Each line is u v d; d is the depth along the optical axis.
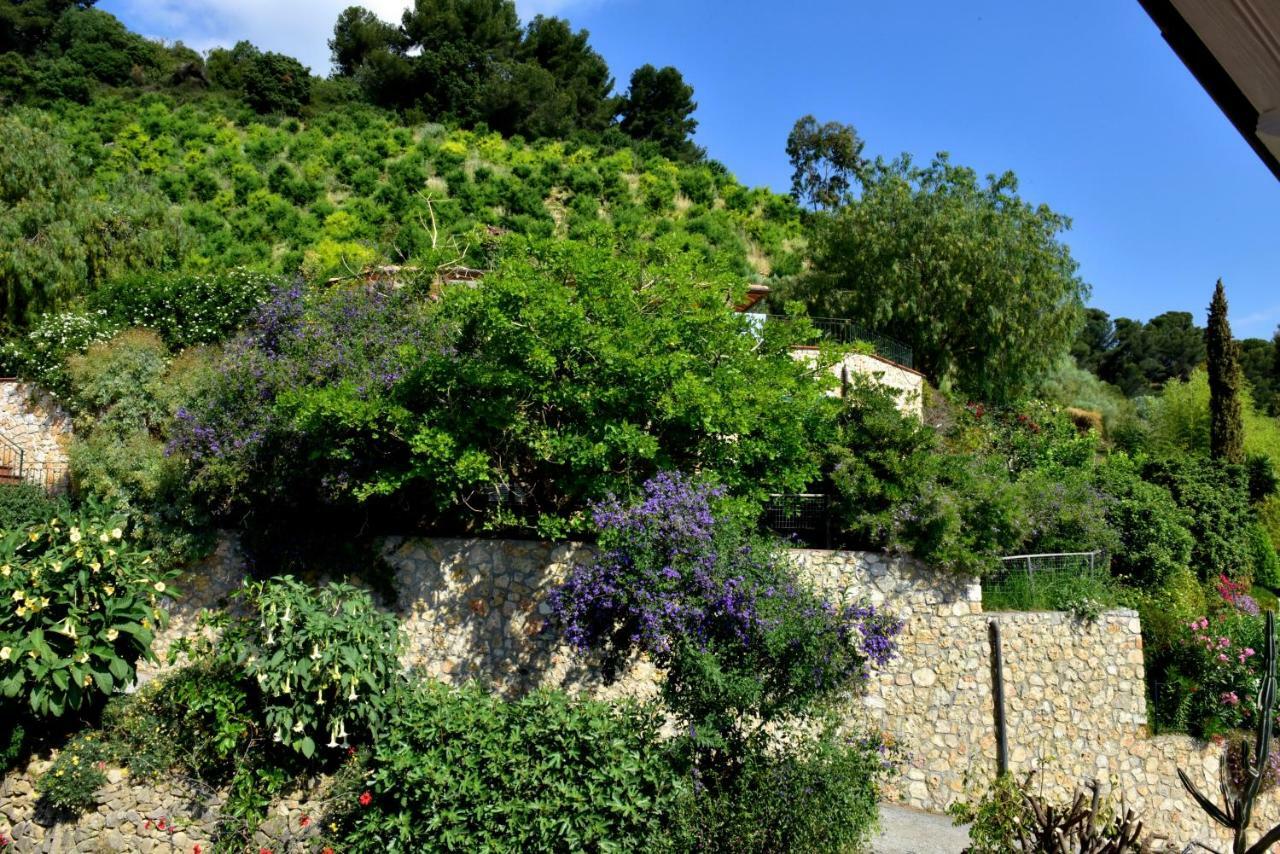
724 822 7.97
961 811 7.30
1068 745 12.93
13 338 18.89
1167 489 18.45
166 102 50.34
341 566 12.55
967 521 13.16
